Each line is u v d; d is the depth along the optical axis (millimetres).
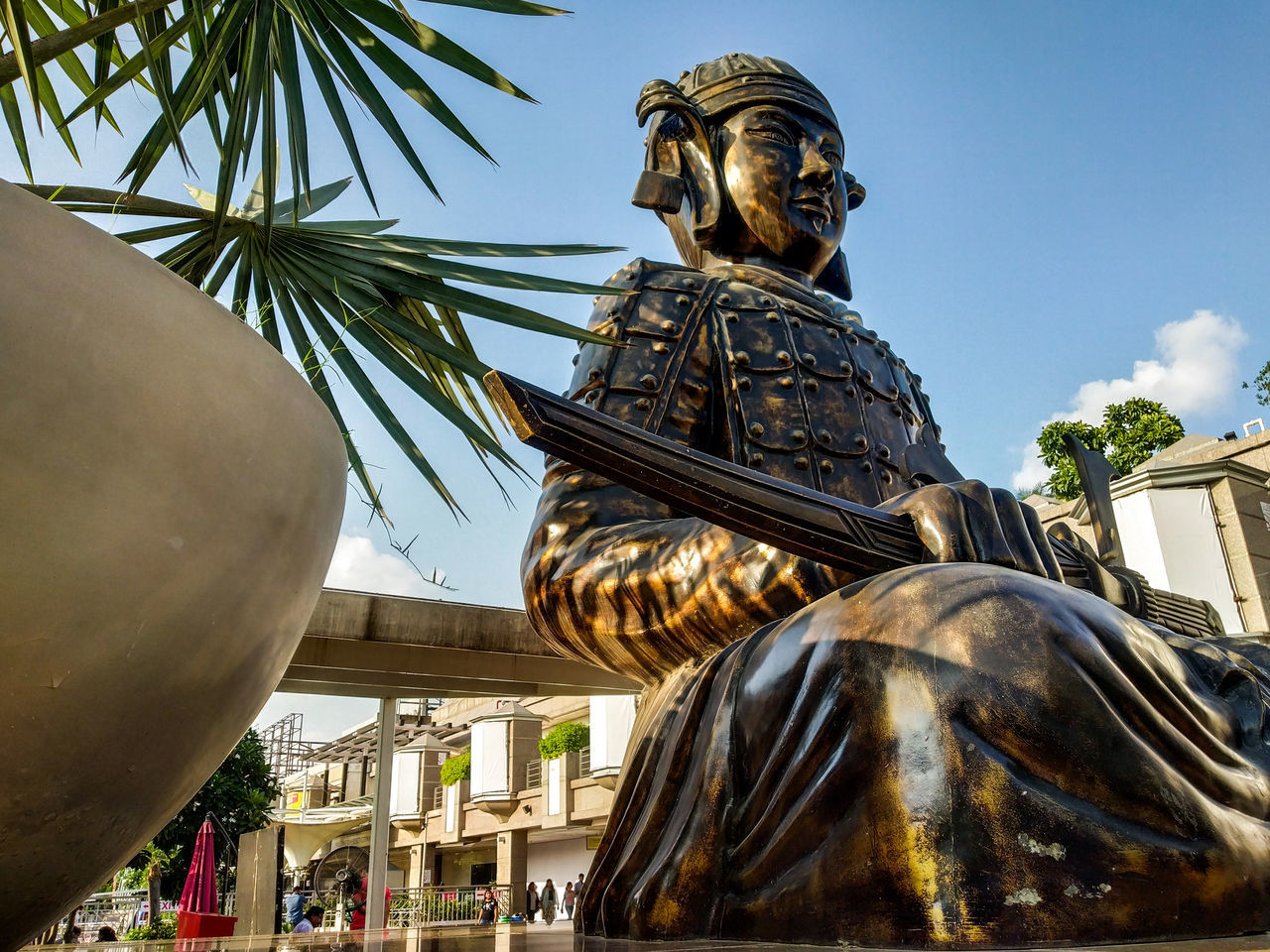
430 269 2406
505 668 6805
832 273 3791
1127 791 1294
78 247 834
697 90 3512
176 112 2133
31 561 763
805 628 1624
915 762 1330
